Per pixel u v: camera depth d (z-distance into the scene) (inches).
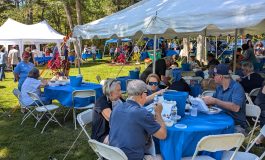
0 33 669.3
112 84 145.3
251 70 245.4
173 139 120.9
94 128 147.1
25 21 1224.2
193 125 128.2
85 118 155.3
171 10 208.5
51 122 253.9
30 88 240.4
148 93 178.4
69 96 234.4
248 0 176.1
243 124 160.1
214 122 133.3
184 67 372.5
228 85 162.2
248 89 242.2
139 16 222.8
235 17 167.8
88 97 235.0
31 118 267.1
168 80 265.7
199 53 607.5
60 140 212.4
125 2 1162.6
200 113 148.4
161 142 123.0
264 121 179.0
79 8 900.0
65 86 257.4
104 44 1371.8
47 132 229.6
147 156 121.7
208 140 111.0
